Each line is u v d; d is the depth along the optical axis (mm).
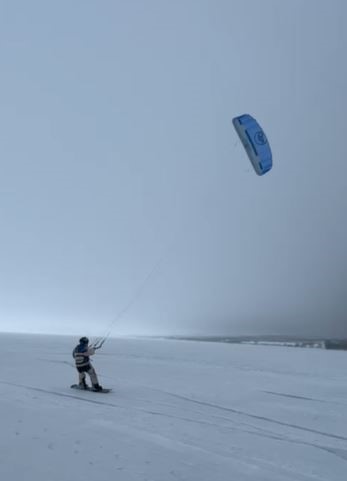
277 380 12391
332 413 8586
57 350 18312
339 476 5254
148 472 4969
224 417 8023
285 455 5949
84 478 4688
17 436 6000
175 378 12242
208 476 4953
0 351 17562
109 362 15438
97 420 7172
